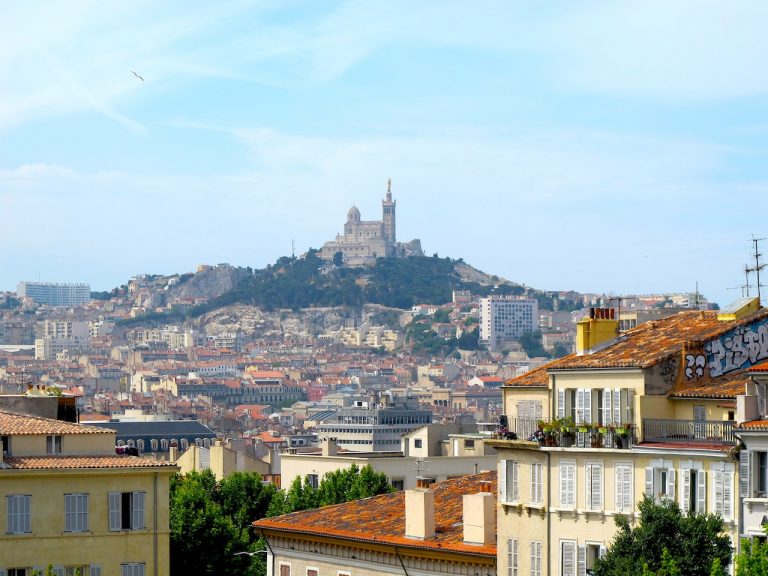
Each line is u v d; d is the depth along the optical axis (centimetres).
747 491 13925
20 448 19738
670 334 16325
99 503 19938
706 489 14400
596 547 15475
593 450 15512
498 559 16700
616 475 15325
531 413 16975
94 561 19812
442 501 19262
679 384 15525
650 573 13175
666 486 14788
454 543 17600
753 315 16162
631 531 14125
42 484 19588
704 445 14475
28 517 19475
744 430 13962
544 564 16012
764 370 14312
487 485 18062
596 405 15888
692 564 13488
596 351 16525
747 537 13862
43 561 19500
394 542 18288
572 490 15762
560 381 16325
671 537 13762
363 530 19150
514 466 16588
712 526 13638
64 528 19675
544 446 16012
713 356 15688
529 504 16250
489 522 17412
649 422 15188
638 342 16325
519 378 17275
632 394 15462
